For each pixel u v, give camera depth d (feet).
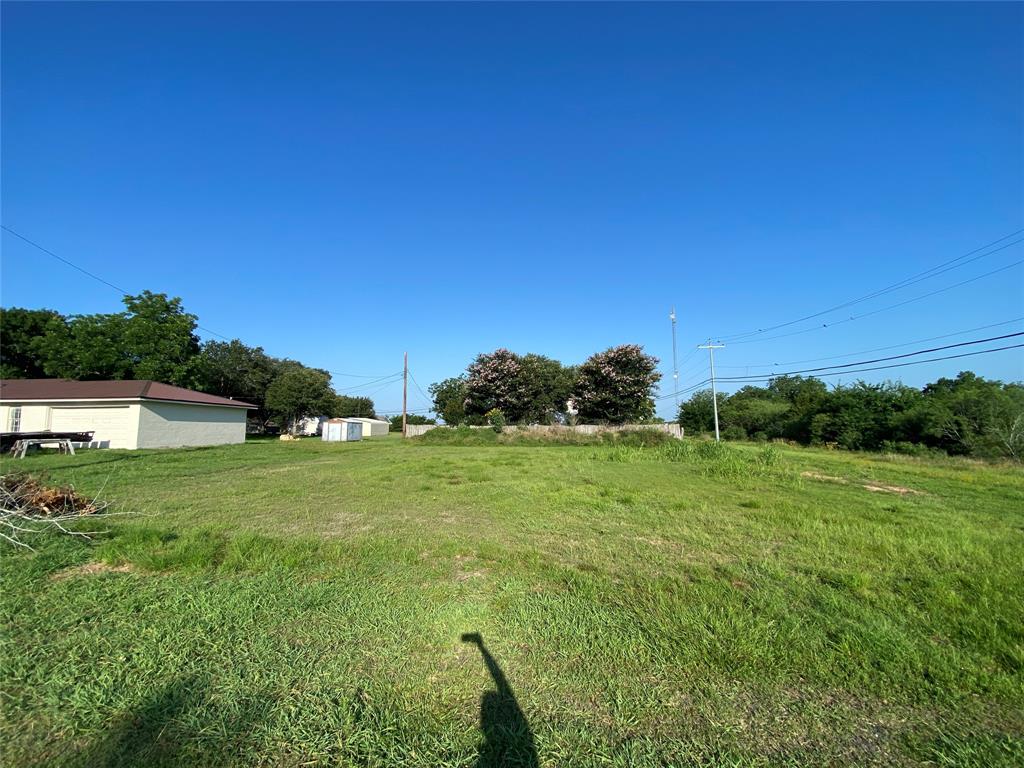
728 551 18.71
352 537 20.10
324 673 9.36
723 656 10.26
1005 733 7.98
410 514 24.99
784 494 33.99
